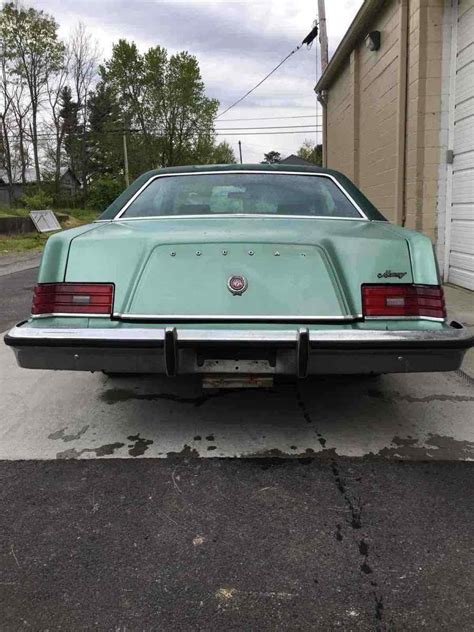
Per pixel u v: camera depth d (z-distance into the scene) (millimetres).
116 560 2027
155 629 1706
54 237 2725
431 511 2314
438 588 1864
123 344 2465
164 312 2547
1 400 3678
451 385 3838
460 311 5777
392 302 2543
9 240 19156
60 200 45875
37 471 2691
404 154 7891
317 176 3566
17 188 46938
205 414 3379
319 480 2578
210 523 2250
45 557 2051
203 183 3494
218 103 50906
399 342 2438
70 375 4191
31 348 2539
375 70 9742
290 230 2789
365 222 3176
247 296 2545
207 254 2590
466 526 2209
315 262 2574
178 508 2361
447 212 7387
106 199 46750
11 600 1834
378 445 2934
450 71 7102
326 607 1787
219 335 2459
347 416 3328
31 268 12359
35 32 38906
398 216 8094
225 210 3338
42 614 1772
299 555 2045
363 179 11070
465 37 6711
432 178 7355
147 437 3061
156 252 2605
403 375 4059
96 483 2572
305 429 3146
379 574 1937
